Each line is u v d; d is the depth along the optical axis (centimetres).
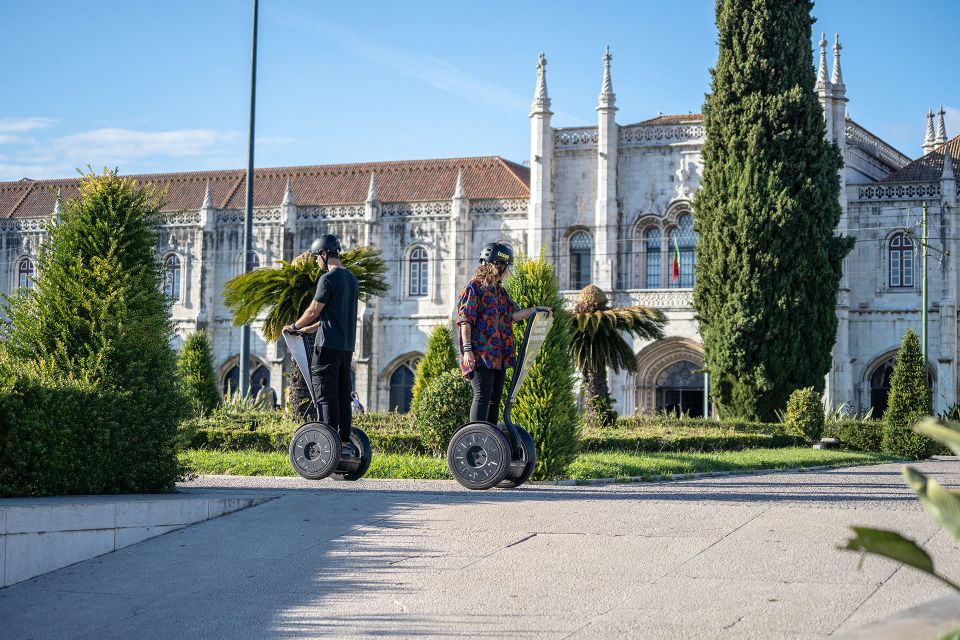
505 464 1327
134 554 1065
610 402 3412
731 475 1936
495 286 1370
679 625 739
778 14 4288
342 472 1445
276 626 804
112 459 1305
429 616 798
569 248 5506
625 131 5422
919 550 491
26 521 1016
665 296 5231
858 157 5541
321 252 1409
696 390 5328
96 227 1400
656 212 5362
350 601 853
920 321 5116
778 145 4241
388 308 6156
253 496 1271
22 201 7181
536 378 1705
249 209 3906
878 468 2270
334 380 1398
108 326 1362
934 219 5125
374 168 6750
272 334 2781
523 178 6488
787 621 734
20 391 1227
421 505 1219
